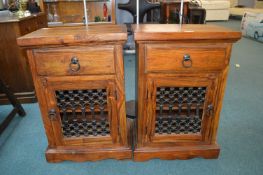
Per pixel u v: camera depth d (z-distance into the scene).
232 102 1.88
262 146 1.33
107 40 0.93
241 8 6.95
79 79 1.02
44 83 1.03
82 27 1.17
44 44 0.92
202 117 1.14
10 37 1.72
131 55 3.25
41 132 1.50
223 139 1.39
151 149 1.19
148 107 1.09
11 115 1.54
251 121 1.60
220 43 0.98
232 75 2.53
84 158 1.20
